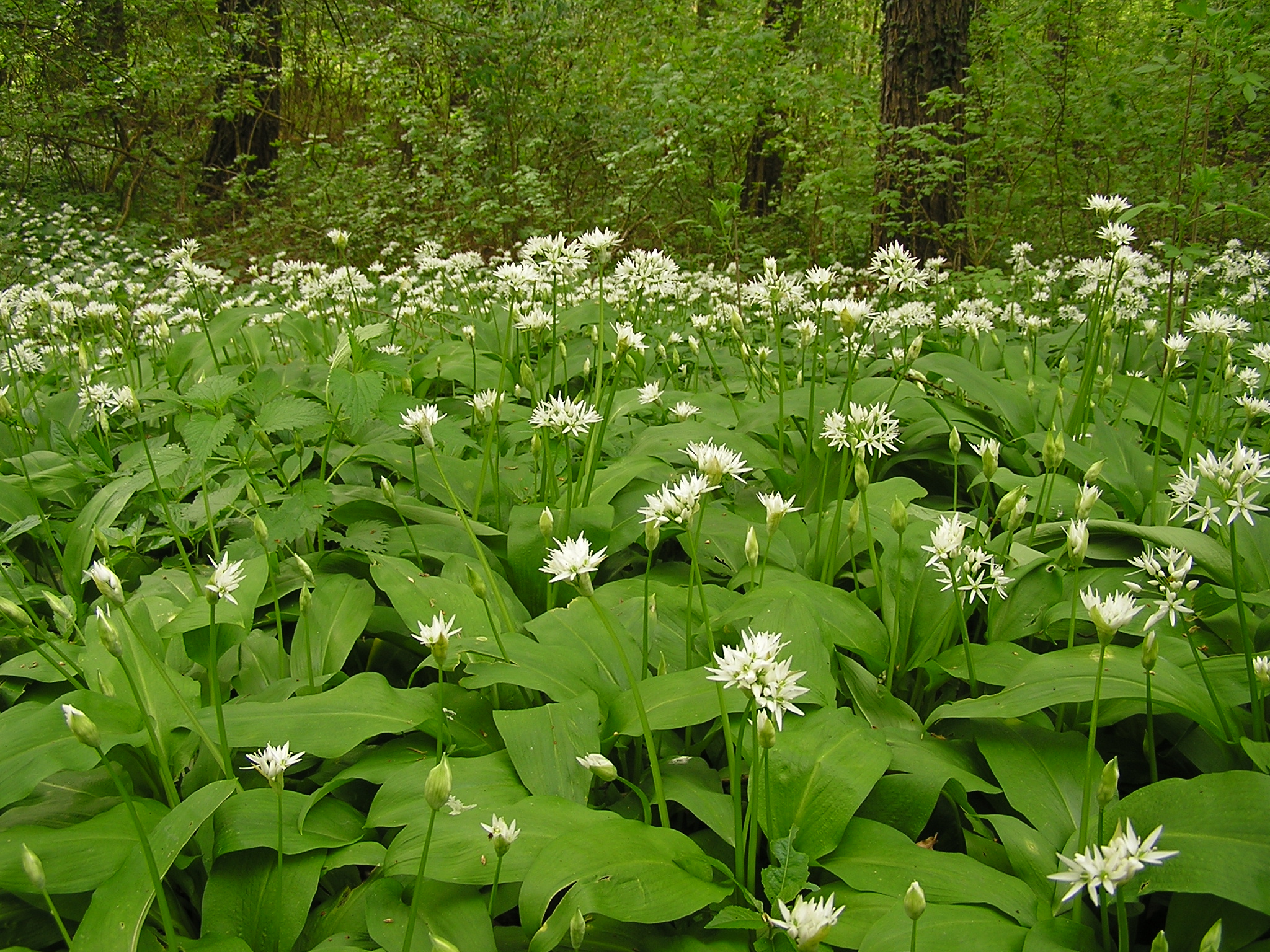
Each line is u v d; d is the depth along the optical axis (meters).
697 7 14.84
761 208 13.80
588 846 1.64
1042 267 8.34
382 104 14.67
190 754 2.06
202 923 1.67
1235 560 1.93
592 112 13.41
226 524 2.98
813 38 12.59
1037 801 1.89
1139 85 9.06
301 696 2.11
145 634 2.26
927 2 9.62
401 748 2.09
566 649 2.27
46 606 2.83
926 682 2.45
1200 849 1.60
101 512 2.96
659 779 1.87
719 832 1.79
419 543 2.87
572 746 1.96
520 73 13.07
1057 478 3.18
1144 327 4.98
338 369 3.02
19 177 15.40
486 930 1.62
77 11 14.47
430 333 6.46
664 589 2.56
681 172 11.13
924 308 4.91
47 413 4.54
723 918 1.58
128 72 14.90
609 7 13.79
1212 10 5.81
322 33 17.58
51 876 1.64
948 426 3.62
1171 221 8.33
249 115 17.38
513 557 2.76
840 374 5.01
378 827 1.89
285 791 1.89
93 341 5.56
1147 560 2.04
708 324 4.83
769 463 3.35
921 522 2.80
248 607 2.30
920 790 1.92
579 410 2.68
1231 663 2.16
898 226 9.38
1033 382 4.00
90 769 1.79
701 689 2.04
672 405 4.00
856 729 1.97
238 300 6.57
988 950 1.52
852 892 1.70
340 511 3.05
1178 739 2.12
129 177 16.19
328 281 5.60
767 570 2.73
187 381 4.80
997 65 9.82
